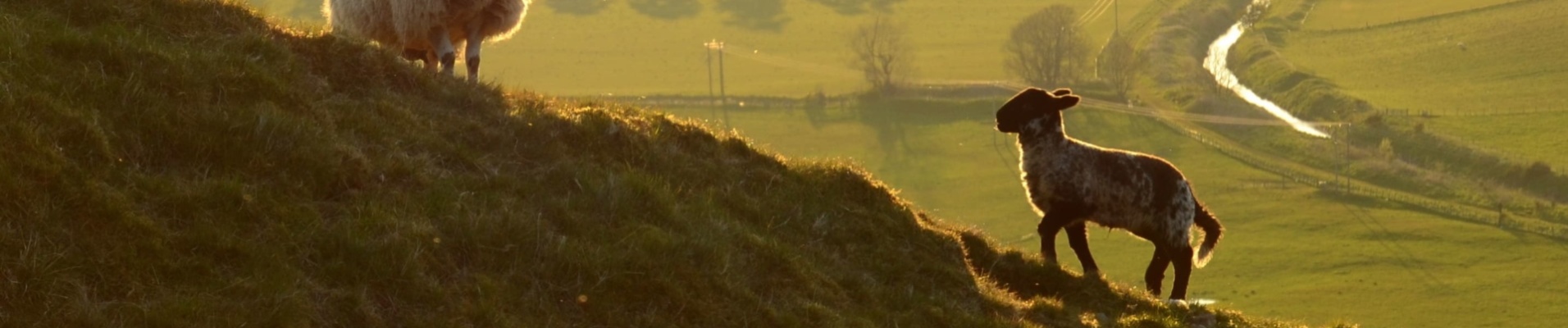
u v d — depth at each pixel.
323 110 14.34
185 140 12.57
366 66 16.08
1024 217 114.31
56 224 10.56
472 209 13.25
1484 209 117.19
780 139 146.75
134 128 12.46
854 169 18.55
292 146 13.02
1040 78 176.25
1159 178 18.98
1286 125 147.62
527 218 13.23
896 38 193.25
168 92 13.23
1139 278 91.25
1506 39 192.12
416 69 16.64
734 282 13.47
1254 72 182.25
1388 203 119.44
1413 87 169.38
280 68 14.77
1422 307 93.81
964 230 18.80
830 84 174.88
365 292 11.22
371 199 12.84
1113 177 18.83
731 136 18.48
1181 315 17.38
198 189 11.80
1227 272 104.06
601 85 174.50
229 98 13.66
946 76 180.75
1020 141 19.34
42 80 12.46
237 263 11.08
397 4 19.25
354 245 11.65
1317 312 92.50
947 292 16.28
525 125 16.08
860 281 15.46
